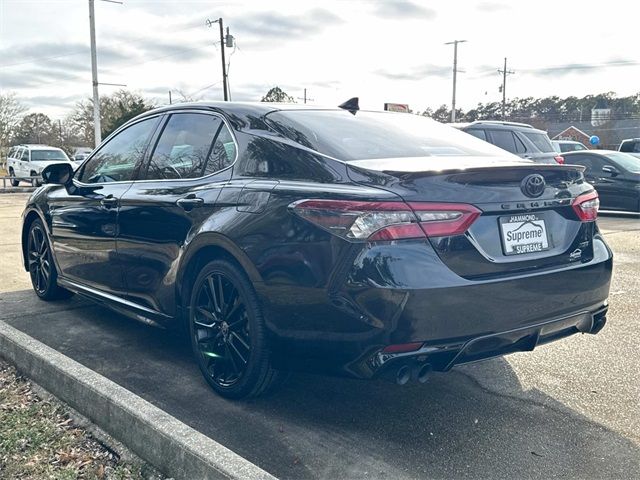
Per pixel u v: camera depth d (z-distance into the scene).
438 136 3.77
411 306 2.61
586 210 3.28
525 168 2.94
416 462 2.74
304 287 2.82
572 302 3.10
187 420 3.15
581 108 85.69
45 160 25.89
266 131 3.37
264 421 3.13
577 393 3.49
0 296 5.68
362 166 2.91
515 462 2.74
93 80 28.95
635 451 2.84
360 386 3.58
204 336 3.48
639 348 4.24
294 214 2.88
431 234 2.68
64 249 4.86
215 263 3.30
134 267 4.00
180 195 3.61
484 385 3.61
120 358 4.06
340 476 2.62
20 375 3.62
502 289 2.79
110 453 2.74
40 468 2.61
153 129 4.22
